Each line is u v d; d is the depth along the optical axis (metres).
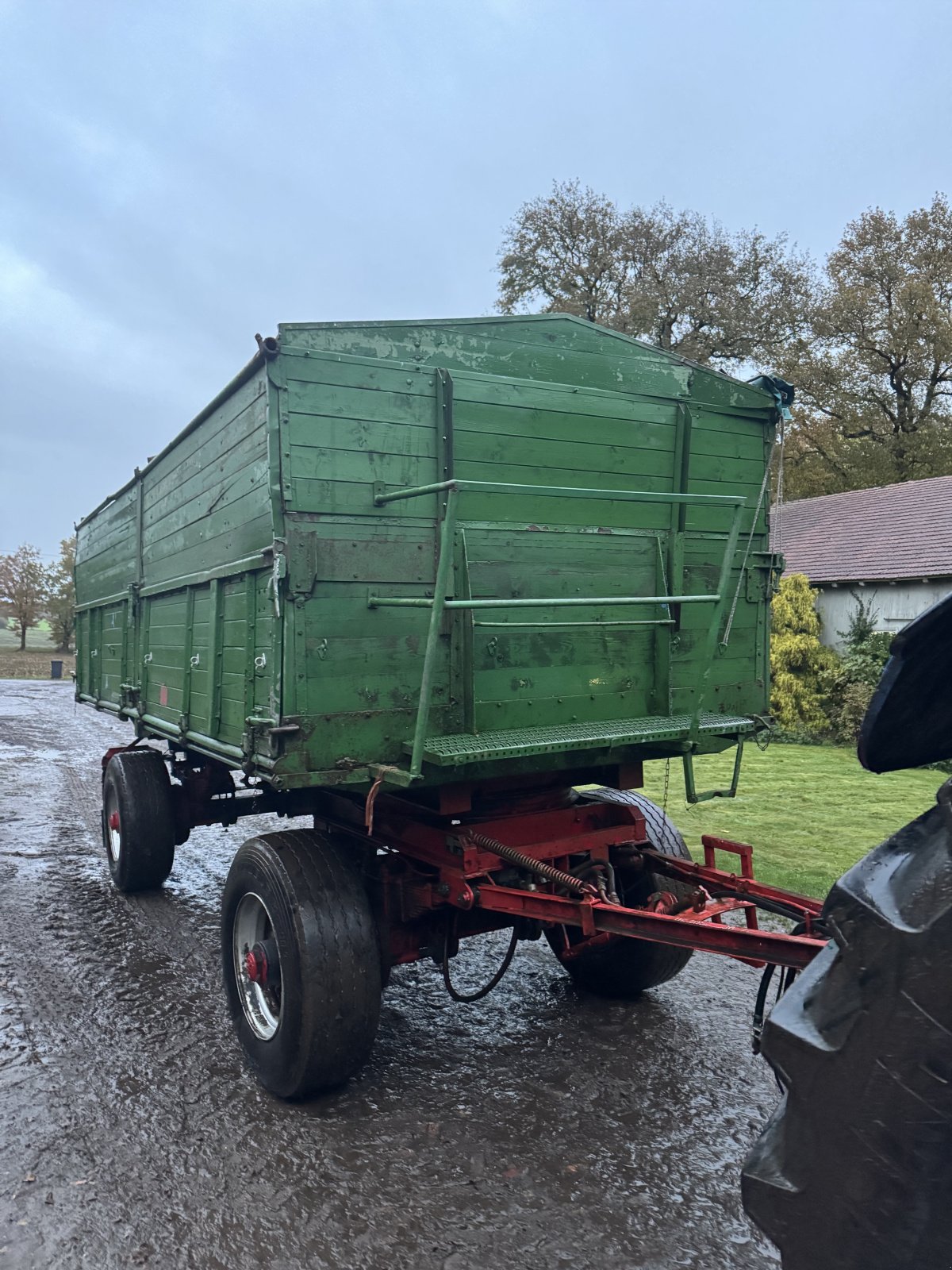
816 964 1.62
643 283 30.83
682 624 4.30
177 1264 2.60
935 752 1.94
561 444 3.96
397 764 3.42
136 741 6.60
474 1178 3.04
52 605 49.94
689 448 4.35
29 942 5.31
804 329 34.44
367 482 3.46
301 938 3.36
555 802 4.39
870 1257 1.49
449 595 3.61
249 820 9.08
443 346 3.68
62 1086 3.63
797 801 9.50
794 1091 1.56
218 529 4.14
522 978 4.94
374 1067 3.86
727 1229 2.79
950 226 35.03
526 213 33.03
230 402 3.86
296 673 3.26
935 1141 1.39
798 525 22.48
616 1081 3.73
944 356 34.19
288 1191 2.95
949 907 1.36
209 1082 3.69
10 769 12.10
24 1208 2.84
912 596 15.98
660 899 3.56
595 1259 2.65
